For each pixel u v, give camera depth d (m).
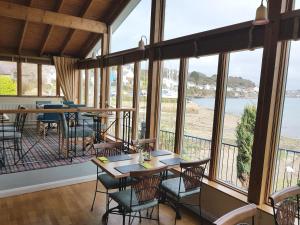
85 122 5.54
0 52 7.45
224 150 3.26
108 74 6.35
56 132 7.23
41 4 5.67
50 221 2.95
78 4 5.81
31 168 3.91
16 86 7.84
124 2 5.57
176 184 3.02
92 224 2.92
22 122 5.01
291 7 2.45
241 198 2.79
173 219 3.13
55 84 8.49
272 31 2.46
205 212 3.18
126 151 4.43
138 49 4.23
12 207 3.27
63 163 4.19
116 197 2.63
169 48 3.96
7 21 6.21
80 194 3.71
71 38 7.25
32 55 7.95
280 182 2.64
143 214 3.21
